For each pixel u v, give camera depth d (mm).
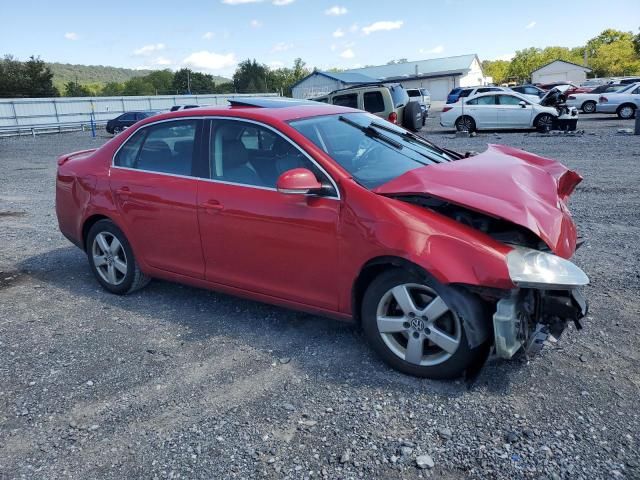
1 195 11086
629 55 87250
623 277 4770
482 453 2615
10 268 5895
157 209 4312
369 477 2506
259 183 3809
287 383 3312
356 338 3842
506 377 3242
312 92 61875
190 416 3027
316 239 3475
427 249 3016
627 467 2479
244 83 97562
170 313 4473
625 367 3305
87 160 4988
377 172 3645
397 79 67062
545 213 3094
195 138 4195
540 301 3148
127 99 47094
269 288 3836
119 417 3051
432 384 3211
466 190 3168
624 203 7707
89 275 5570
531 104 19531
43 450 2801
